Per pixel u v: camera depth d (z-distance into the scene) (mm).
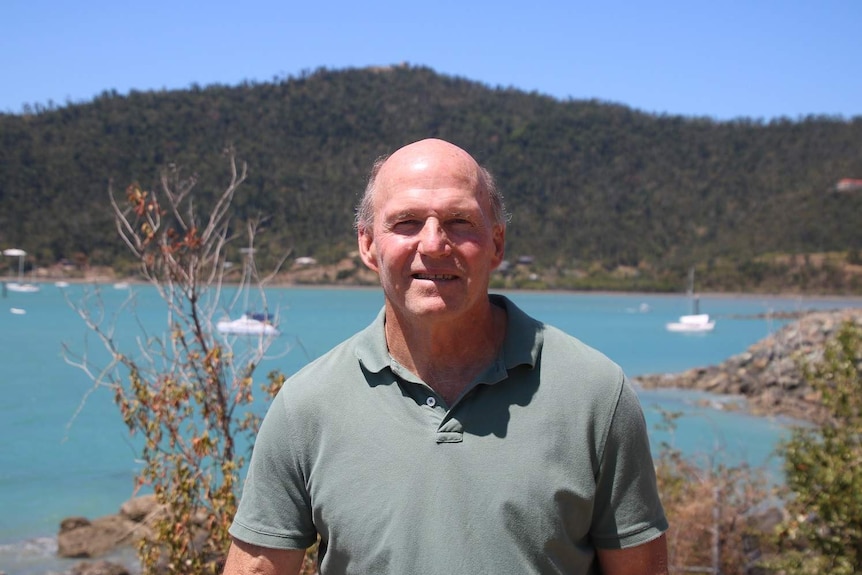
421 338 1913
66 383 24719
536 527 1768
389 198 1929
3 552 10094
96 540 10039
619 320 77188
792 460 5484
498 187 2121
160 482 4395
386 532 1786
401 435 1844
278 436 1939
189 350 4488
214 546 4234
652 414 20828
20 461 14406
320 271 97750
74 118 141625
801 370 5832
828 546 5227
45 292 90062
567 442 1818
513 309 1998
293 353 19047
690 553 7250
